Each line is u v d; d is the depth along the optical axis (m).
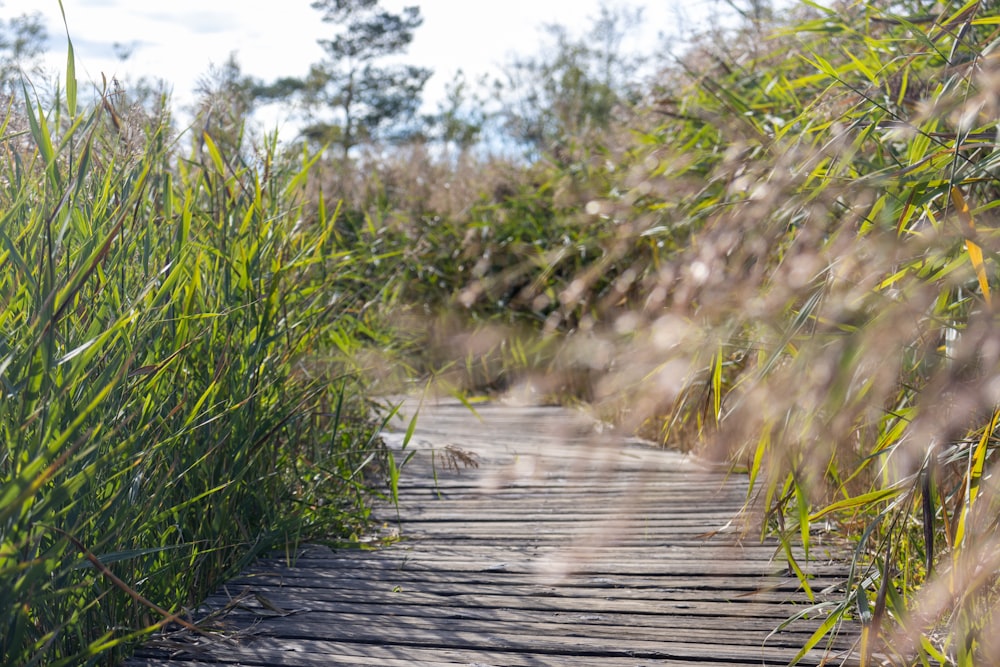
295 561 3.66
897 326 1.79
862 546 2.40
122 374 2.15
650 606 3.14
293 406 3.89
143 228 3.02
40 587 2.20
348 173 10.20
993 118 2.55
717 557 3.61
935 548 2.95
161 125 3.31
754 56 5.45
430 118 39.88
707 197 4.45
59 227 2.49
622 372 1.75
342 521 4.17
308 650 2.81
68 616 2.41
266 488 3.76
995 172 2.88
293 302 4.18
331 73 36.28
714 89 5.63
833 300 2.09
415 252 8.47
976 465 2.13
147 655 2.74
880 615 2.16
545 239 7.91
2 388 2.15
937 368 2.21
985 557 2.10
